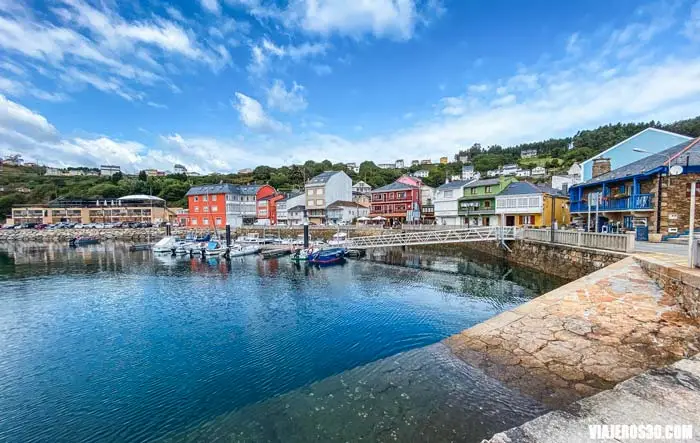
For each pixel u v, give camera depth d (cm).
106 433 846
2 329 1602
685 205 2188
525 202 4647
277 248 4306
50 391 1049
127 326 1619
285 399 888
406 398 786
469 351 934
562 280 2134
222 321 1658
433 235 3772
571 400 681
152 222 8762
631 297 1066
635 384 538
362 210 7450
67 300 2125
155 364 1211
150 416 904
